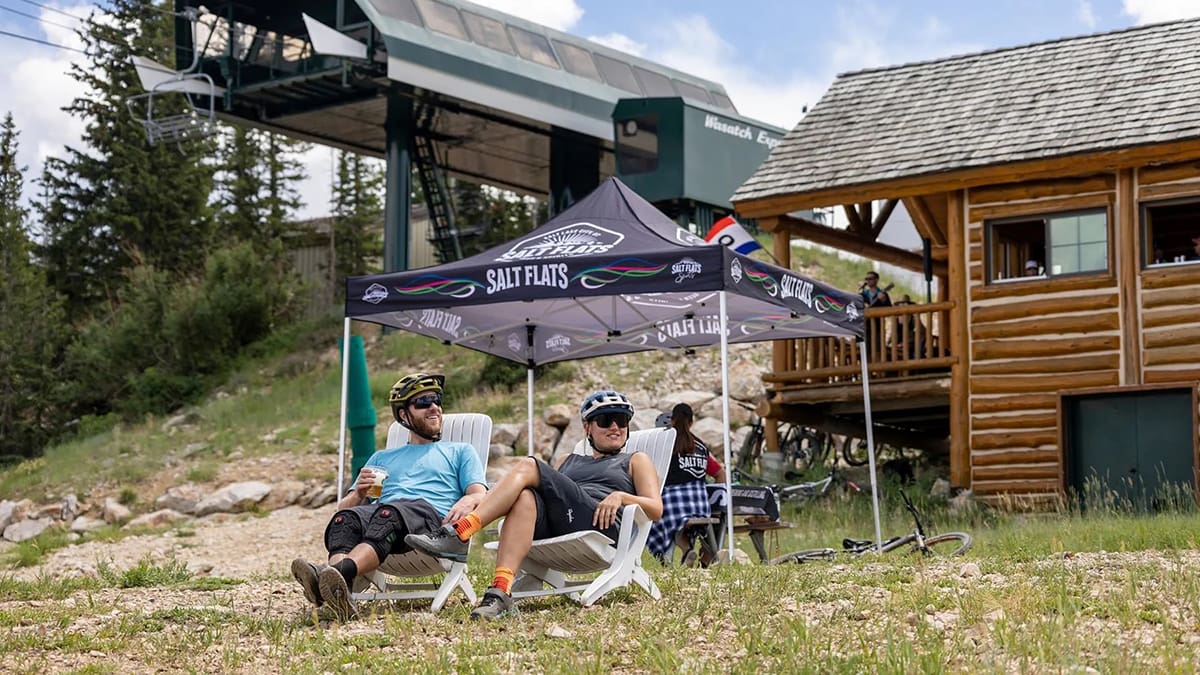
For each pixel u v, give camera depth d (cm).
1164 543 1140
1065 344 1798
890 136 1994
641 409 2298
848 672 534
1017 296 1831
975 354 1845
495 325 1299
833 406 1998
